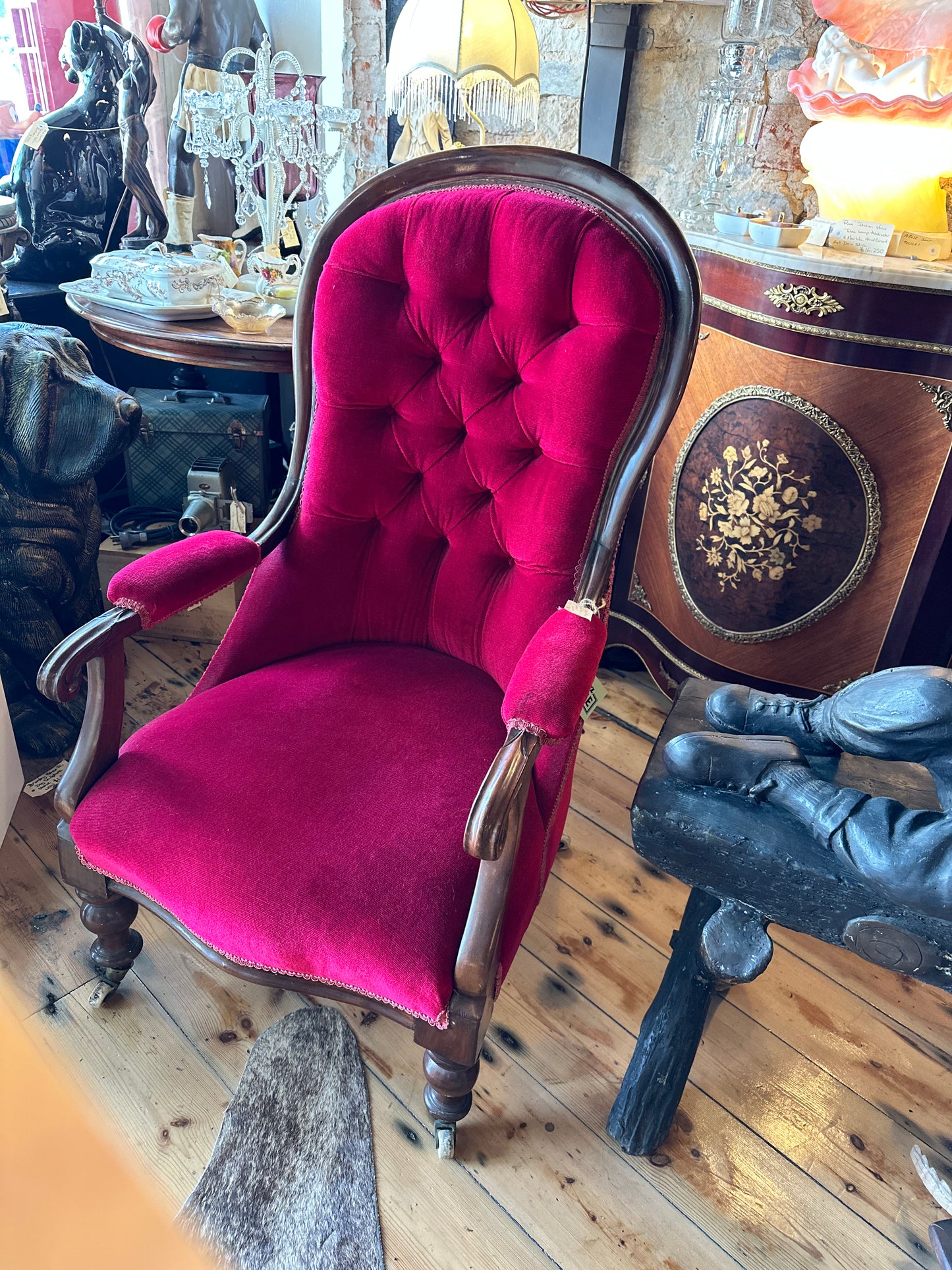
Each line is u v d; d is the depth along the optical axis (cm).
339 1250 116
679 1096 128
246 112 190
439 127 186
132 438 179
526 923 114
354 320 132
